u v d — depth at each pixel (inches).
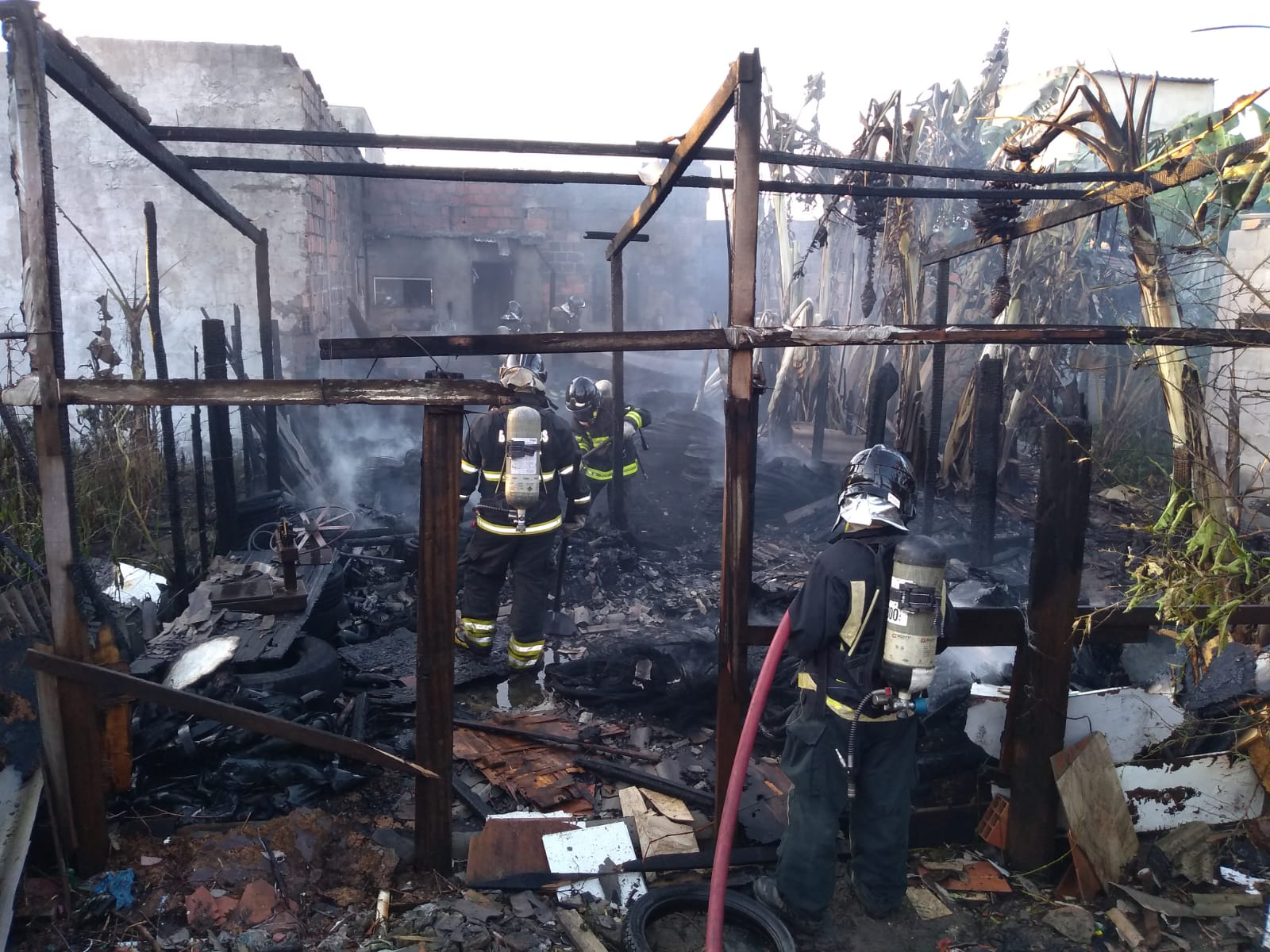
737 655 122.0
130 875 113.3
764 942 114.6
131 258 377.4
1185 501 130.5
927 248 336.2
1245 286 135.9
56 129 365.4
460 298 622.2
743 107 112.7
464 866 124.9
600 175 212.1
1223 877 123.1
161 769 137.8
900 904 118.4
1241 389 163.6
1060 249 375.2
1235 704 130.9
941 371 262.8
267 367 270.4
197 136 170.4
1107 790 122.3
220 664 155.2
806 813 109.8
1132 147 176.9
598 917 114.5
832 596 103.8
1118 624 127.0
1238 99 143.9
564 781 147.3
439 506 113.7
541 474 186.5
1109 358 367.6
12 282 377.1
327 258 441.7
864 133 312.0
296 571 199.5
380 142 177.3
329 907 113.5
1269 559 123.6
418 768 118.6
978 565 251.3
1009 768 127.9
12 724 112.2
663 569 268.2
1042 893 121.3
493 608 193.2
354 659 195.6
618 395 288.8
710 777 150.9
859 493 108.2
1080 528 117.2
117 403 105.3
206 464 333.4
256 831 121.4
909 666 100.2
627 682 180.9
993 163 418.0
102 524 226.8
